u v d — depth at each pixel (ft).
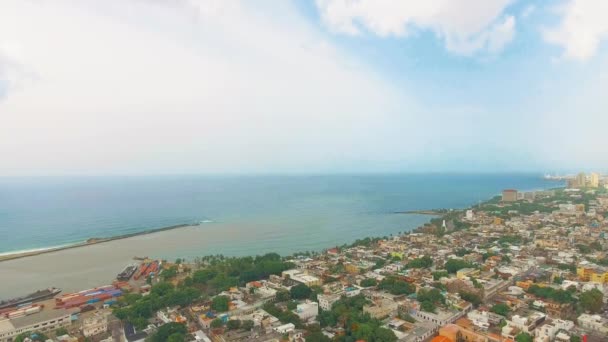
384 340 508.12
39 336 577.84
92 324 608.60
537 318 565.94
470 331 540.93
